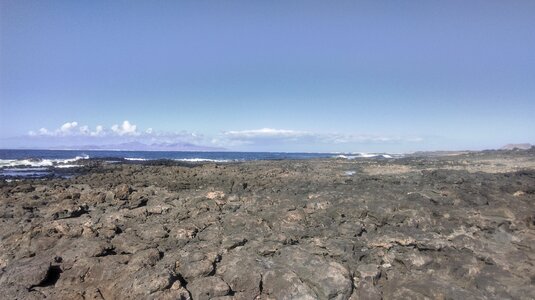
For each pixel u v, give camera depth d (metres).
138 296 13.28
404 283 14.70
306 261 15.24
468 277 15.39
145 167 54.97
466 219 21.25
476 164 62.97
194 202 25.11
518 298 13.84
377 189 29.56
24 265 15.58
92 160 81.75
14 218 23.78
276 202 25.23
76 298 13.81
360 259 16.78
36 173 54.34
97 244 17.25
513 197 25.64
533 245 18.50
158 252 16.44
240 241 17.52
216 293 13.80
